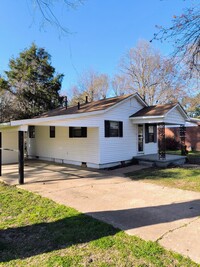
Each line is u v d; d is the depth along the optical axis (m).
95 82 34.19
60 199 5.79
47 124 8.46
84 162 11.61
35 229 4.04
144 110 13.00
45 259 3.09
